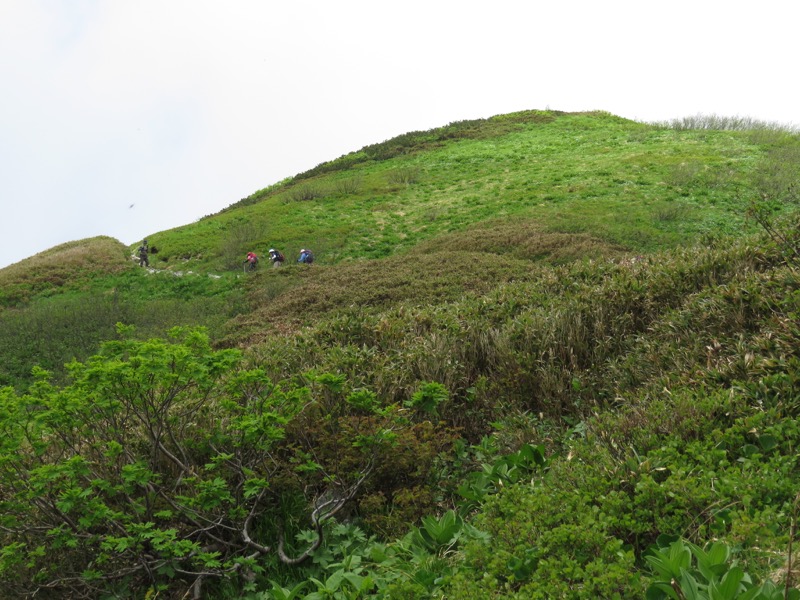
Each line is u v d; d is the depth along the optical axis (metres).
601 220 23.94
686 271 6.52
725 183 26.70
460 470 4.67
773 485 2.85
